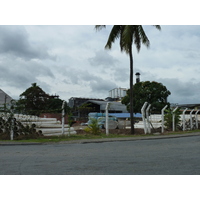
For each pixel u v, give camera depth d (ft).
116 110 183.62
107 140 45.70
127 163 22.11
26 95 138.62
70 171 19.21
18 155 27.12
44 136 50.65
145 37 61.77
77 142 42.78
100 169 19.83
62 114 53.36
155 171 19.12
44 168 20.24
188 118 88.94
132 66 63.98
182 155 26.53
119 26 62.85
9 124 47.42
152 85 138.92
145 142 42.88
